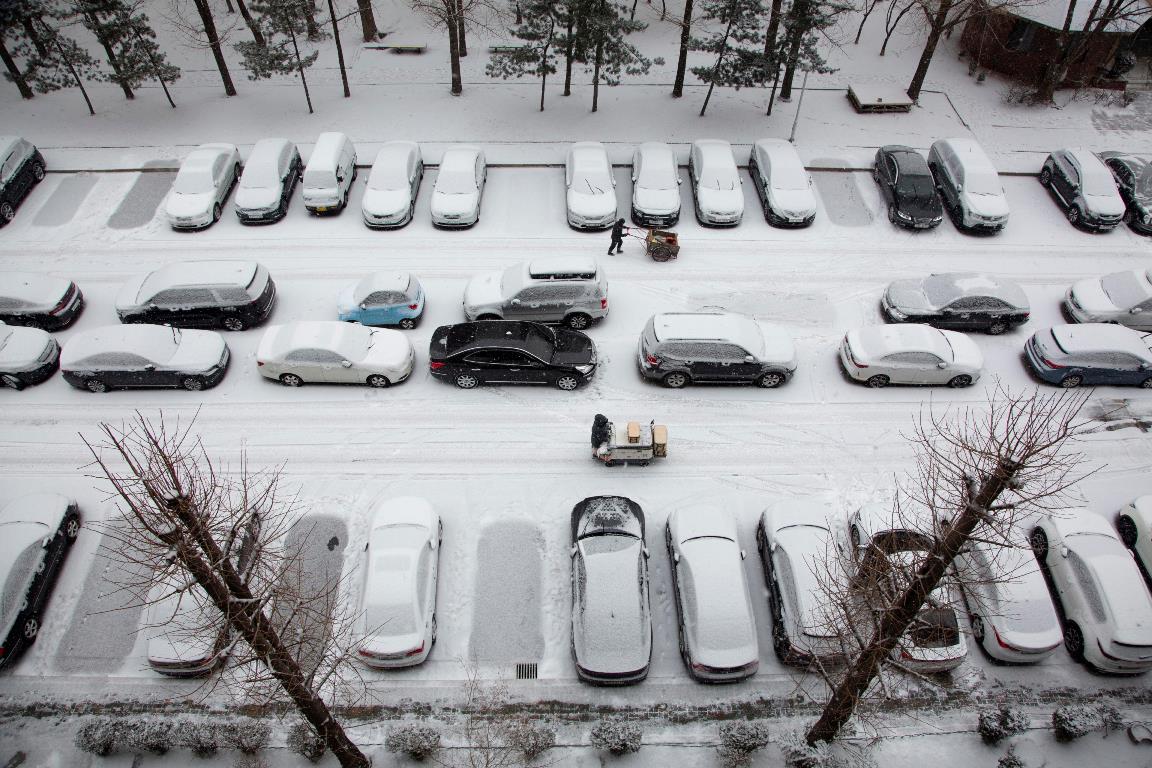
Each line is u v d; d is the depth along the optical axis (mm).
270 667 12523
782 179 26562
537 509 18531
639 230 26234
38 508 17500
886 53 34156
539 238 25953
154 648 15539
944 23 29609
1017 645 15633
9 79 30641
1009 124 30531
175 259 25016
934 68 33375
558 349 20906
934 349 20734
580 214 25688
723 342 20359
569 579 17375
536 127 30156
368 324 22469
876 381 21219
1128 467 19469
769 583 16969
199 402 20766
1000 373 21812
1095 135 29969
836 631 13180
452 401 20906
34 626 16484
